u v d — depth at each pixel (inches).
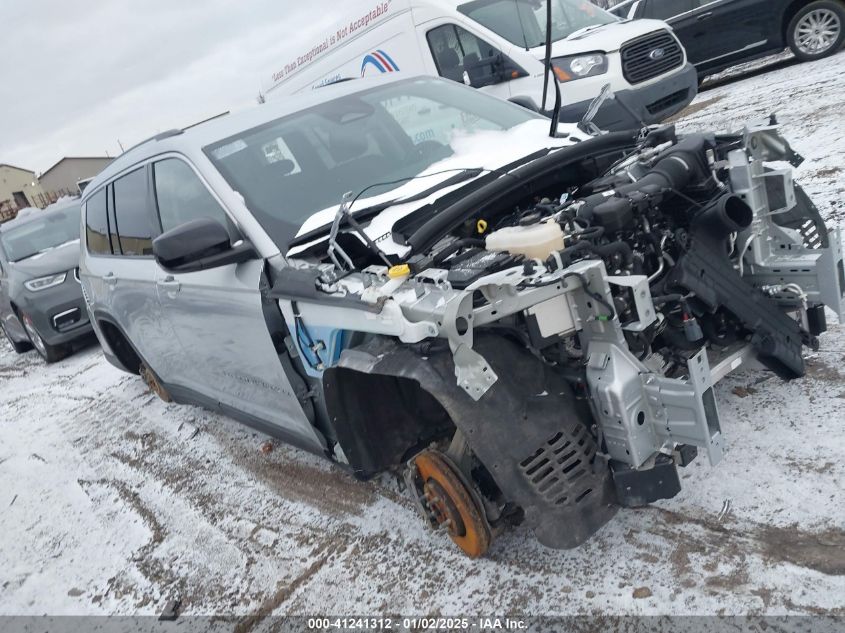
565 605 93.1
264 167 133.6
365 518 130.6
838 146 231.5
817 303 112.7
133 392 262.8
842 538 88.7
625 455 90.0
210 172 134.3
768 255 114.4
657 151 116.3
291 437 136.2
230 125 148.7
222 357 143.7
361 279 100.3
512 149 128.4
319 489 147.5
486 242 100.0
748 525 96.0
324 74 421.7
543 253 93.0
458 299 81.4
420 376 87.0
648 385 89.5
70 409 265.4
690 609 85.8
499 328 92.7
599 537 103.6
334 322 103.1
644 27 323.3
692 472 109.7
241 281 123.9
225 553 134.1
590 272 87.7
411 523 124.0
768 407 119.1
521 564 103.7
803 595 82.6
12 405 296.5
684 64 337.4
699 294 101.0
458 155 134.0
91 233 206.1
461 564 108.5
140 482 179.8
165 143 154.0
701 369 84.9
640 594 90.7
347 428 106.6
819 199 195.0
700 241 103.4
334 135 141.4
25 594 141.9
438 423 116.4
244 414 153.3
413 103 154.5
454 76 340.5
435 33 340.2
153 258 162.6
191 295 141.9
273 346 119.0
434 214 111.2
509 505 102.5
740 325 109.7
